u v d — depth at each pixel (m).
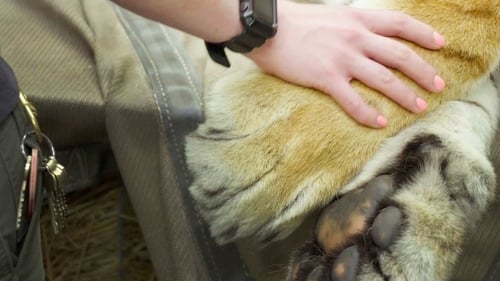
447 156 0.83
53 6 1.20
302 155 0.86
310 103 0.89
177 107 1.04
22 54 1.14
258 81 0.94
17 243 0.89
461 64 0.92
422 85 0.90
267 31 0.88
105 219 1.28
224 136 0.89
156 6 0.80
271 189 0.85
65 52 1.15
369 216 0.77
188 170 1.01
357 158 0.86
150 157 1.05
